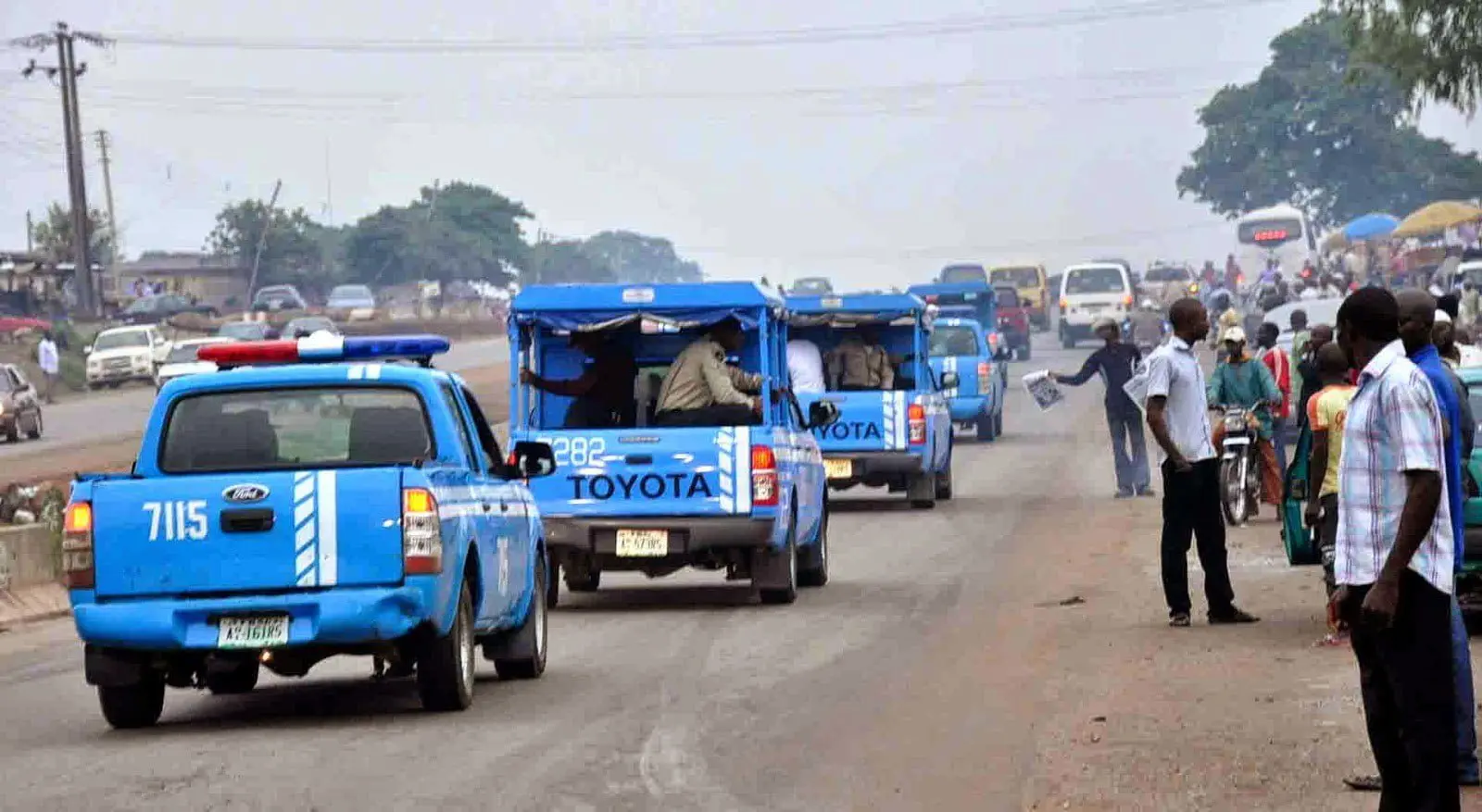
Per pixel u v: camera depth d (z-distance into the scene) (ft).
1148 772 76.13
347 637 89.25
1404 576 60.34
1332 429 105.29
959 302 382.42
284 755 83.76
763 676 104.58
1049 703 93.40
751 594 147.02
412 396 95.55
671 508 135.33
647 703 96.37
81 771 81.35
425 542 89.56
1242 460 178.09
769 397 141.38
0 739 91.86
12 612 152.66
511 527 103.24
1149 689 95.96
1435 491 59.52
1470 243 542.98
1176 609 118.11
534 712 94.17
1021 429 329.72
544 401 150.30
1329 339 161.89
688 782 75.87
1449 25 273.33
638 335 151.02
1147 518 190.80
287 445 94.48
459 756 82.17
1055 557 162.20
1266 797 71.15
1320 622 117.29
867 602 138.41
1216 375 181.27
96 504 89.97
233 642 89.25
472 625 96.94
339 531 89.40
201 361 101.91
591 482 135.85
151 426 94.32
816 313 210.38
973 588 144.25
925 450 203.31
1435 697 60.44
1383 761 63.57
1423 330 69.31
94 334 616.80
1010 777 76.38
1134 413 214.69
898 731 86.89
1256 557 154.20
